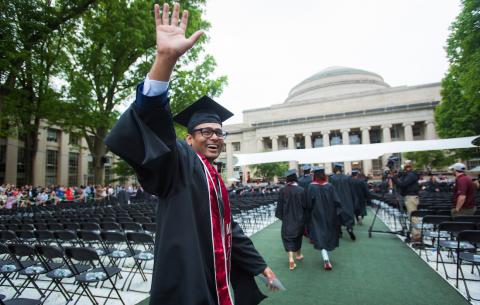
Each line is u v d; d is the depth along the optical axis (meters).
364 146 10.01
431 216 5.82
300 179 9.46
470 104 21.88
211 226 1.32
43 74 13.45
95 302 3.85
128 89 18.95
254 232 9.67
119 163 24.73
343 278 4.87
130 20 15.30
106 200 18.72
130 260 6.51
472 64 14.23
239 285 1.74
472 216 5.61
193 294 1.12
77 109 15.07
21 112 15.00
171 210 1.23
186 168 1.33
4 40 10.07
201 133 1.57
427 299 3.95
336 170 8.50
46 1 12.26
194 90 18.33
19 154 30.77
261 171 39.38
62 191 20.47
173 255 1.17
